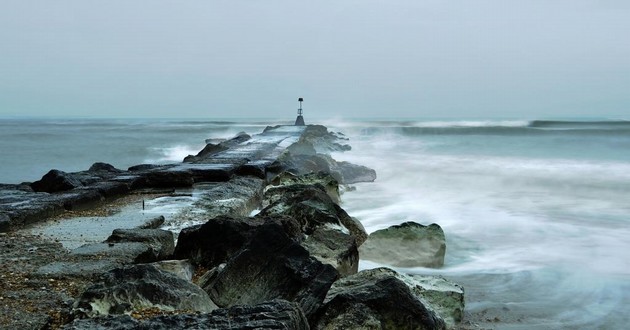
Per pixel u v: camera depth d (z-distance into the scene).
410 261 8.59
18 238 7.45
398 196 16.59
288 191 11.82
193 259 6.61
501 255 9.48
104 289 4.30
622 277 8.12
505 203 15.02
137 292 4.33
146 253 6.32
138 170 16.25
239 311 3.65
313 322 4.65
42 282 5.17
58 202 9.62
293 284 4.94
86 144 45.66
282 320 3.50
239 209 10.63
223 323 3.46
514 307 6.88
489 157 27.41
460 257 9.37
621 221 12.31
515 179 19.19
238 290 4.98
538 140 35.81
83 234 7.79
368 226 12.11
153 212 9.80
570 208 14.05
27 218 8.54
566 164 23.11
